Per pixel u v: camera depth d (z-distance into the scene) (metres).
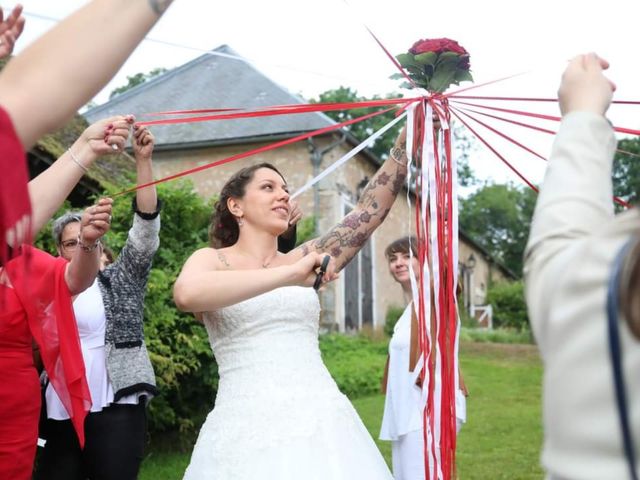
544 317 1.06
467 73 2.68
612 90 1.27
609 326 0.95
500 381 11.49
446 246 2.67
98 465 3.33
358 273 15.99
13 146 0.95
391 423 3.75
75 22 1.02
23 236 0.99
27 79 1.00
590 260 1.00
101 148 2.43
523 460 6.31
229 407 2.69
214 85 16.05
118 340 3.42
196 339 6.13
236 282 2.34
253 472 2.54
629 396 0.94
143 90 16.62
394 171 3.01
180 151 14.68
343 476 2.56
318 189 14.09
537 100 2.51
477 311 24.97
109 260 3.82
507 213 44.81
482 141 2.67
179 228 6.70
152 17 1.03
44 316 2.84
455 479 2.54
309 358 2.81
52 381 2.86
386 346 14.38
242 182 2.93
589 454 0.96
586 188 1.14
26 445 2.79
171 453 6.50
